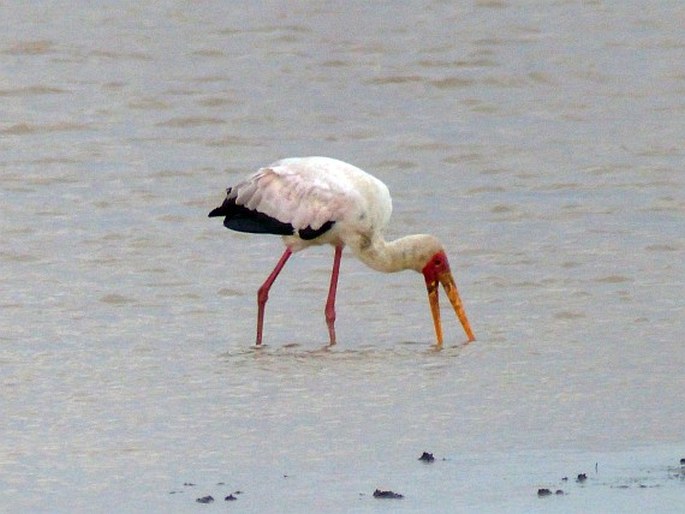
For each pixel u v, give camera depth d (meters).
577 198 21.30
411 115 26.67
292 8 33.72
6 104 26.25
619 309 15.59
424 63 29.89
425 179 22.56
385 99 27.70
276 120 26.08
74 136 24.52
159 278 17.02
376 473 10.08
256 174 15.25
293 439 10.96
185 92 27.31
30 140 24.19
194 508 9.35
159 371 13.15
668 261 17.78
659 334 14.46
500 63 29.97
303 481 9.91
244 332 14.90
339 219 14.88
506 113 26.94
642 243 18.69
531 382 12.66
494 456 10.45
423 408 11.84
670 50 31.02
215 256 18.03
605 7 34.22
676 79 29.05
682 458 10.26
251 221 15.18
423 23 32.81
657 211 20.47
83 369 13.19
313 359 13.69
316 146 24.62
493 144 24.64
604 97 27.88
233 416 11.62
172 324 15.12
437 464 10.27
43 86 27.27
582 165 23.20
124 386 12.60
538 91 28.41
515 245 18.67
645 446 10.66
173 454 10.59
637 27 32.66
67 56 29.31
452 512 9.18
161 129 25.25
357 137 25.20
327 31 32.00
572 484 9.72
